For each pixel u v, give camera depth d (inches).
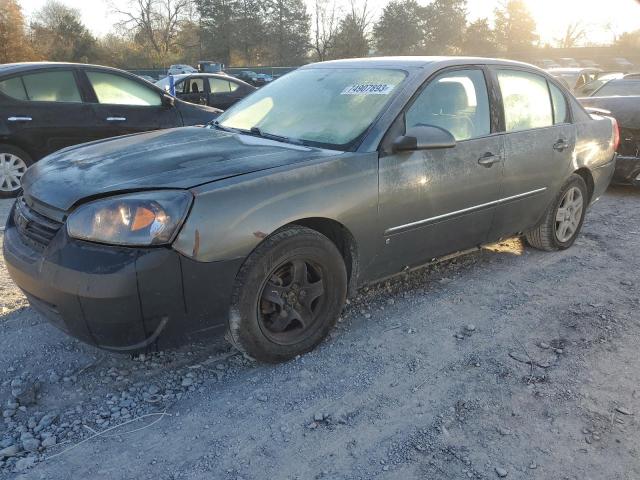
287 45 2812.5
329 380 117.5
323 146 132.3
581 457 97.5
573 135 186.7
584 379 120.5
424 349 130.7
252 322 113.4
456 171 145.3
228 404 109.0
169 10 2714.1
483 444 100.2
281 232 114.1
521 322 145.3
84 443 97.3
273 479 91.0
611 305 156.8
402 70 146.4
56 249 102.5
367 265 134.1
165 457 95.0
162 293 101.0
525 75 175.8
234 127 154.0
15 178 266.5
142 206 100.0
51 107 267.7
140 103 296.0
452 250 156.3
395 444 99.6
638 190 309.0
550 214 189.0
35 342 127.4
